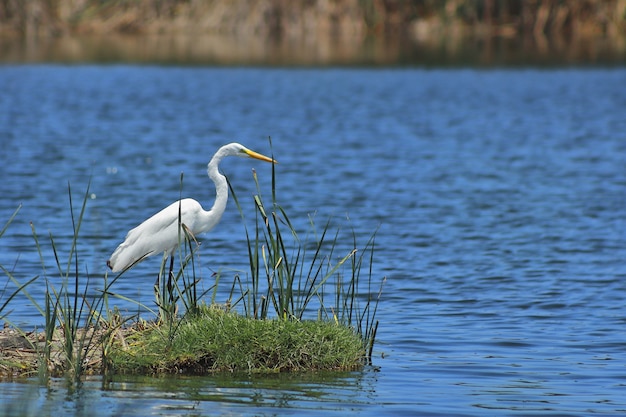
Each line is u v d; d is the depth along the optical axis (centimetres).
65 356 1029
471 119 3438
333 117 3509
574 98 3956
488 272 1491
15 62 5053
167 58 5309
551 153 2703
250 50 5669
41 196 2048
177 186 2209
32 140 2880
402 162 2562
